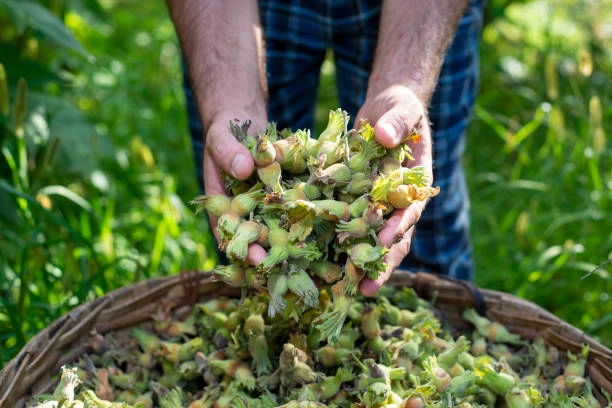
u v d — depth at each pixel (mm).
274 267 782
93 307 947
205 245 1381
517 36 2236
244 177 809
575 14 2184
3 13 1380
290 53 1157
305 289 775
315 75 1205
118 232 1400
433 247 1197
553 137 1491
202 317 1007
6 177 1319
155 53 2123
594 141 1261
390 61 928
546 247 1429
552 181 1500
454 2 966
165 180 1442
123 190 1522
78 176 1370
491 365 901
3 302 1013
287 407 830
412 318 974
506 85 1936
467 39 1115
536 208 1474
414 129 827
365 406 834
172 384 937
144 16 2387
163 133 1722
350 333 914
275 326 903
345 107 1204
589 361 915
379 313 936
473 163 1690
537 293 1319
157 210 1405
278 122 1209
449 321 1024
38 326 1129
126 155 1581
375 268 777
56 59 1581
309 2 1125
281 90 1182
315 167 805
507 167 1688
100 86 1772
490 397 886
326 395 870
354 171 809
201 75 953
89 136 1372
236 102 921
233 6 981
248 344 904
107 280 1225
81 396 864
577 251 1252
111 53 2098
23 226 1224
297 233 776
